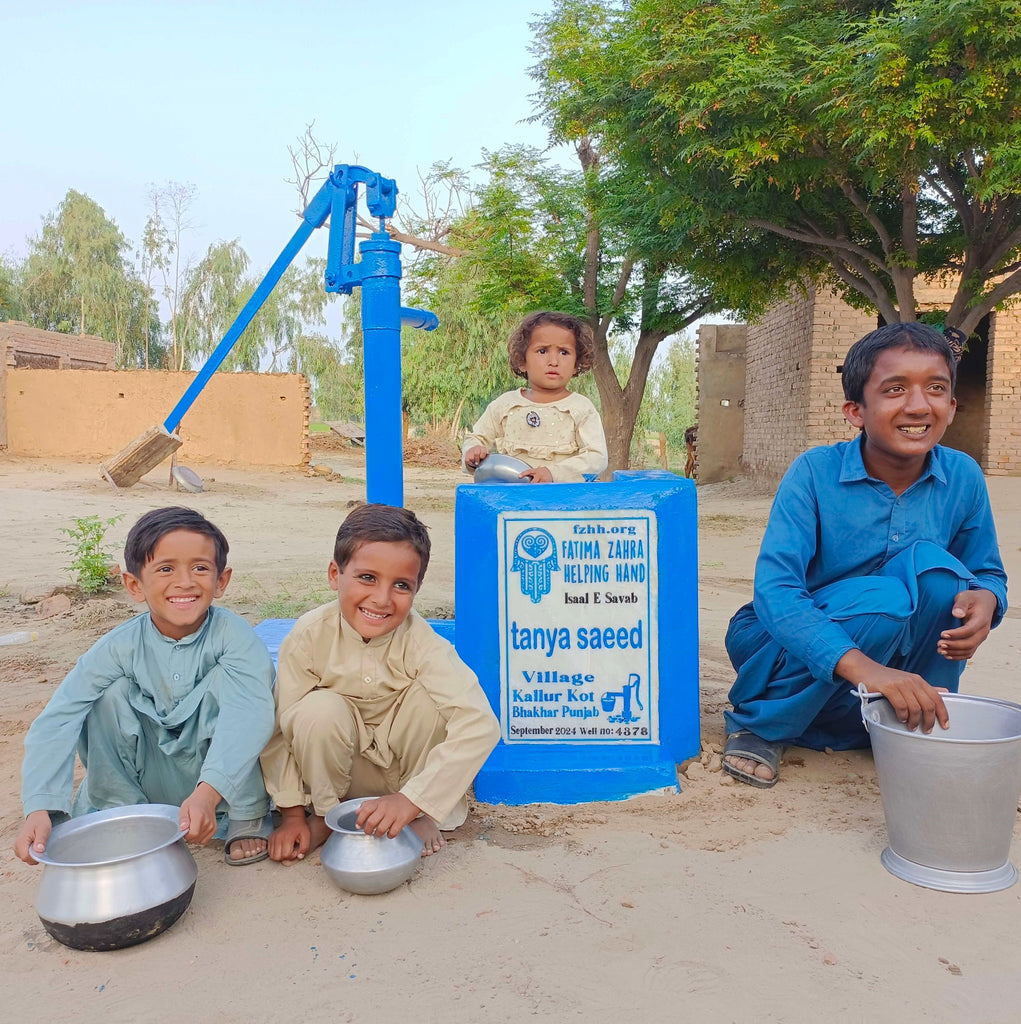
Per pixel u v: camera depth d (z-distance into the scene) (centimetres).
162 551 245
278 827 271
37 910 212
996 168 834
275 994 193
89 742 259
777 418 1855
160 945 214
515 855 261
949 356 288
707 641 537
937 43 817
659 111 1022
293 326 4944
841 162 990
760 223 1148
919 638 301
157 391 2250
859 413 303
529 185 1580
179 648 258
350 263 445
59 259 5166
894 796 246
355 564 251
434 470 2919
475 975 200
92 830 230
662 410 4038
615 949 210
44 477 1794
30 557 838
